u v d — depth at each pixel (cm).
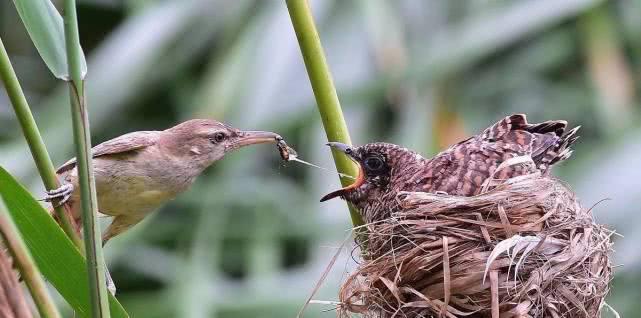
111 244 1127
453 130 1164
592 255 669
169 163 830
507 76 1316
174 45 1212
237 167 1148
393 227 693
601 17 1287
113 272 1170
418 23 1170
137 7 1220
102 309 515
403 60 1130
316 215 1099
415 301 661
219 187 1140
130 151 817
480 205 673
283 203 1152
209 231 1123
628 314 1087
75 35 521
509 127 772
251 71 1126
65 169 767
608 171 1130
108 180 807
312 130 1119
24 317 489
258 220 1141
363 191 796
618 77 1259
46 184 575
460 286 650
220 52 1184
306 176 1174
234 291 1084
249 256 1124
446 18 1171
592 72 1269
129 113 1272
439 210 681
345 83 1144
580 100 1298
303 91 1123
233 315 1060
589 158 1168
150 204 832
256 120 1102
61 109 1120
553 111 1299
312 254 1088
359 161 801
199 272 1091
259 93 1115
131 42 1162
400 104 1159
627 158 1135
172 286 1112
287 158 893
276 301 1059
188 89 1259
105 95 1145
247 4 1184
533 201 670
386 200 772
